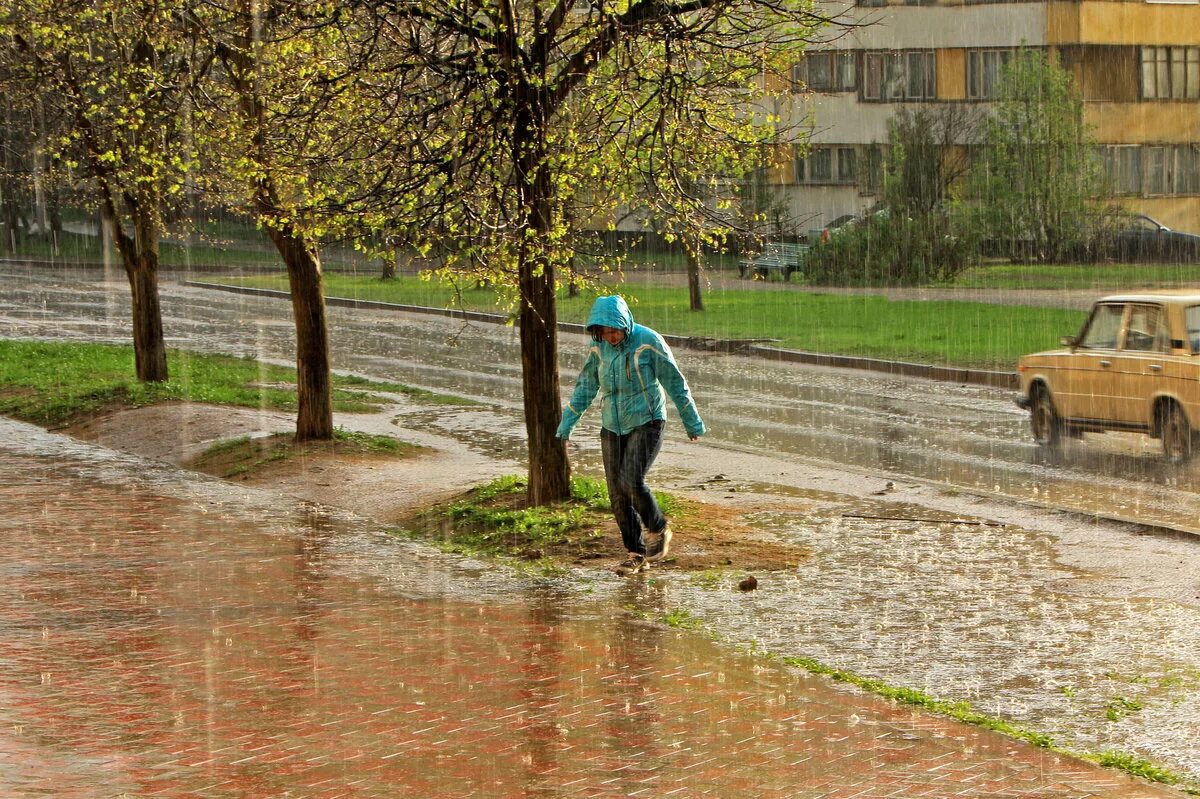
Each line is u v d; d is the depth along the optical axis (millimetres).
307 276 22438
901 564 13938
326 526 16312
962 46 78188
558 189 16312
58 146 28297
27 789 7324
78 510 17219
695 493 18234
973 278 59625
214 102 21578
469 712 9000
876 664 10461
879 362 35625
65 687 9500
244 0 18969
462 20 15695
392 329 48469
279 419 26000
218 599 12391
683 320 47688
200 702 9164
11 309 53656
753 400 29344
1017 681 10039
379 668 10094
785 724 8875
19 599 12305
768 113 19422
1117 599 12445
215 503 17906
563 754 8141
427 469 20688
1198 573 13391
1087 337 21453
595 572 13664
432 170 15586
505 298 17656
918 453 21625
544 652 10633
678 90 15938
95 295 62125
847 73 80000
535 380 16516
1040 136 61875
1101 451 21312
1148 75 77188
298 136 17078
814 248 62250
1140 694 9711
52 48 26359
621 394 13664
